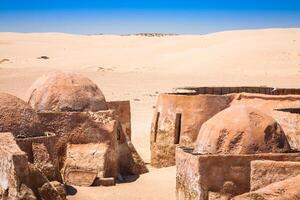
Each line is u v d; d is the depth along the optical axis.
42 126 17.36
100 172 18.41
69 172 18.44
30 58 76.38
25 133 16.00
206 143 14.15
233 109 14.44
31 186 13.91
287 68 55.94
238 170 13.47
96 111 19.69
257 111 14.31
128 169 20.02
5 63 68.00
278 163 13.02
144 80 51.44
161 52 72.88
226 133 13.93
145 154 23.88
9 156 13.68
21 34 108.12
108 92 44.19
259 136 13.80
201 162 13.41
